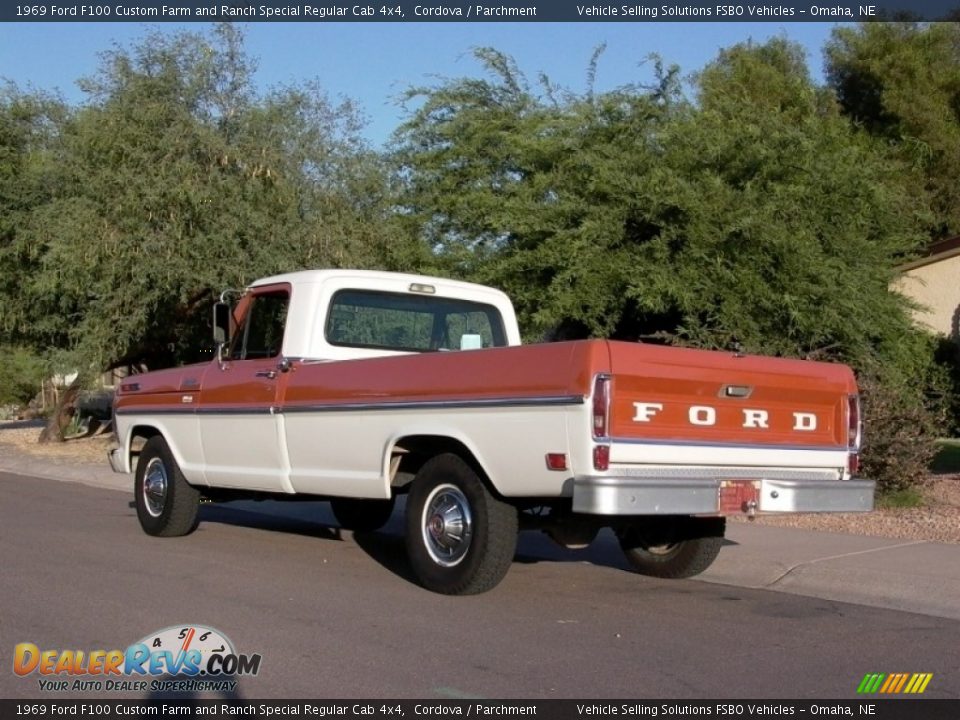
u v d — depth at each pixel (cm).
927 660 693
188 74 1891
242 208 1834
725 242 1488
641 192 1506
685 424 759
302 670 646
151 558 1014
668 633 751
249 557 1033
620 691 615
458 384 793
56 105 2258
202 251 1830
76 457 2158
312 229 1888
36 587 870
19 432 2909
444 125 1889
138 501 1159
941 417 1349
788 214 1519
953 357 2269
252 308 1022
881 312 1561
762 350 1447
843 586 903
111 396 2781
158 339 2177
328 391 903
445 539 834
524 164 1730
